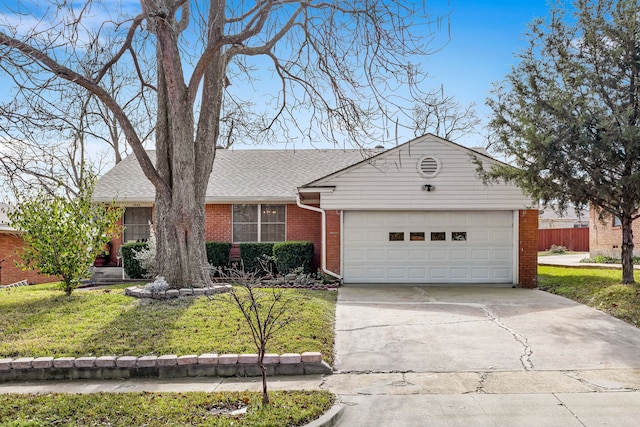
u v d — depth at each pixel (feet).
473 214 49.80
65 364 23.40
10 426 16.61
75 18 26.78
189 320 29.01
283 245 53.88
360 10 28.94
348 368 24.17
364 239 50.21
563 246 119.85
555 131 37.58
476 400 19.70
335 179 49.78
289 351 24.50
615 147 36.55
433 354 26.03
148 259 52.31
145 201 58.08
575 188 38.06
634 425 17.13
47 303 33.76
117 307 32.12
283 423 16.75
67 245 36.40
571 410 18.52
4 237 64.34
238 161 68.13
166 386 21.89
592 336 28.94
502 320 33.01
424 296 42.83
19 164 22.27
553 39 40.34
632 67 37.32
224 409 18.47
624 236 40.57
